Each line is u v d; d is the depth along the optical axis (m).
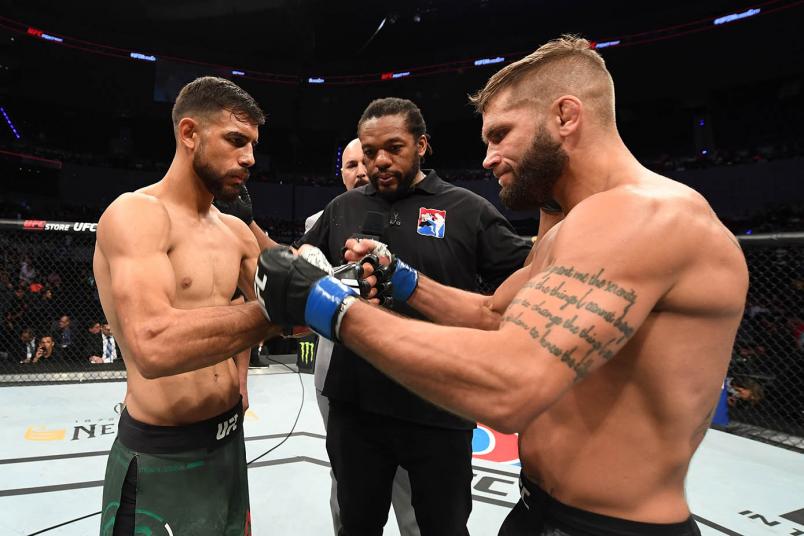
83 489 2.66
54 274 7.66
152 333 1.05
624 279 0.78
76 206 15.95
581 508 0.92
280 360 6.05
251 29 18.73
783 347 4.81
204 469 1.33
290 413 4.08
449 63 19.64
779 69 14.07
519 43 18.88
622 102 17.08
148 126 19.75
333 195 18.11
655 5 16.97
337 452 1.75
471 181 17.55
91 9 17.02
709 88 15.38
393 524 2.52
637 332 0.86
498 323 1.41
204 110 1.33
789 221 11.35
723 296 0.86
